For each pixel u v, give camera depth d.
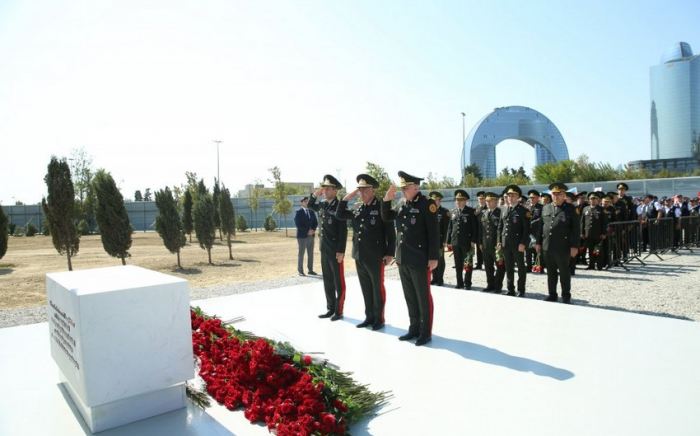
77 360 2.88
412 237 4.69
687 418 2.83
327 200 6.06
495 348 4.30
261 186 44.44
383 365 3.93
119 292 2.88
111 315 2.86
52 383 3.74
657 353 4.02
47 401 3.38
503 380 3.53
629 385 3.35
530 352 4.15
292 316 5.81
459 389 3.39
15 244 28.58
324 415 2.77
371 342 4.64
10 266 17.20
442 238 9.73
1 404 3.34
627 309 6.97
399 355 4.20
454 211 9.39
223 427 2.92
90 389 2.79
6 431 2.93
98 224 14.16
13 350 4.65
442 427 2.82
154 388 3.03
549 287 7.54
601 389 3.30
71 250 14.09
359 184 5.39
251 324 5.37
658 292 8.16
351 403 2.95
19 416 3.14
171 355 3.09
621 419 2.84
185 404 3.22
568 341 4.44
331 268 5.84
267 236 32.00
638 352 4.06
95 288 2.89
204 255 19.77
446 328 5.04
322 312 6.04
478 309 5.88
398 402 3.19
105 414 2.91
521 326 5.03
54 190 13.60
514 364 3.86
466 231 9.12
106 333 2.84
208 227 16.59
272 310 6.16
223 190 18.05
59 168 13.66
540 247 7.70
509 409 3.03
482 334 4.77
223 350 3.82
